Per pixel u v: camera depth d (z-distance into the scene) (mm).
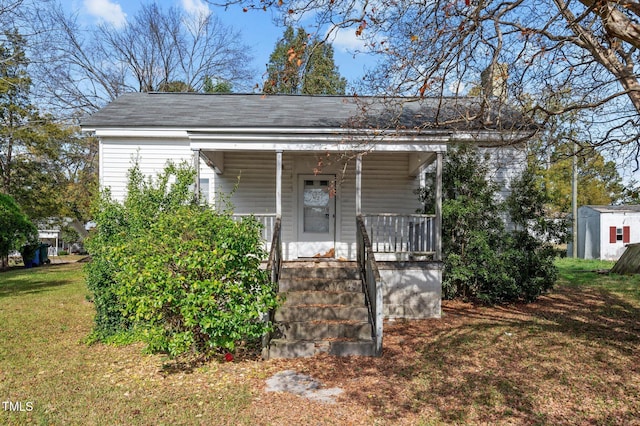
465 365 6430
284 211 11641
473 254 10555
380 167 11852
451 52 6516
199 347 7129
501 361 6566
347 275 8867
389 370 6293
